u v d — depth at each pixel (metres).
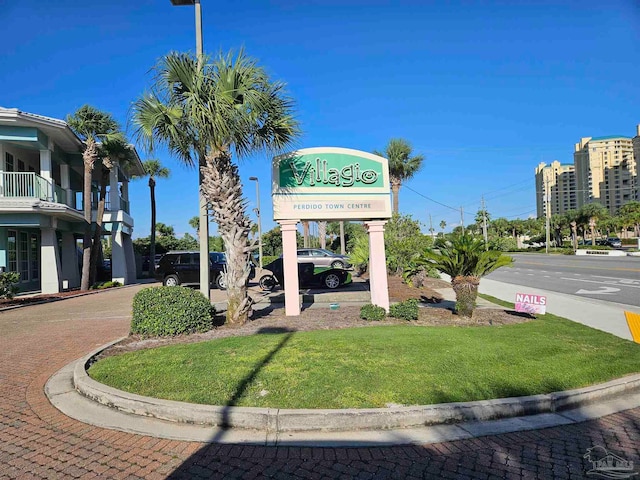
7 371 6.23
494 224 97.31
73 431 4.17
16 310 13.21
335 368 5.32
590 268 27.00
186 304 7.89
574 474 3.36
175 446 3.84
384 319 9.23
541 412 4.56
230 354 6.05
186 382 4.99
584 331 7.90
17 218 17.89
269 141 9.37
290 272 10.02
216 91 8.11
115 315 11.72
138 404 4.51
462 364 5.51
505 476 3.34
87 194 20.42
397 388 4.73
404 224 20.23
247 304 8.98
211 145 8.65
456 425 4.23
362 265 21.55
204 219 10.20
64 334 8.95
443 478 3.32
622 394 5.09
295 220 10.02
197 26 9.91
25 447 3.85
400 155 30.91
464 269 9.49
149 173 34.88
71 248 23.66
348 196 10.12
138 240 52.66
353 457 3.64
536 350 6.31
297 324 8.76
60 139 20.20
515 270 28.14
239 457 3.64
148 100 8.45
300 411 4.17
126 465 3.52
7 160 19.58
